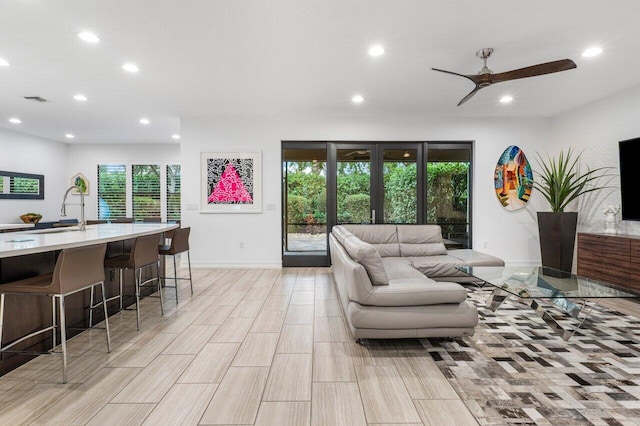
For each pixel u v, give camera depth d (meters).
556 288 2.88
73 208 8.07
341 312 3.46
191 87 4.26
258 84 4.16
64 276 2.13
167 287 4.45
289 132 5.76
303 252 5.92
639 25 2.80
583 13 2.62
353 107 5.19
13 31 2.84
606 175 4.68
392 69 3.70
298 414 1.77
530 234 5.83
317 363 2.35
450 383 2.08
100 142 7.99
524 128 5.79
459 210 5.93
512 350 2.54
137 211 8.16
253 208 5.77
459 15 2.65
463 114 5.62
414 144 5.87
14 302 2.29
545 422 1.70
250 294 4.16
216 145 5.73
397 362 2.36
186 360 2.39
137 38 2.99
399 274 3.36
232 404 1.86
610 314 3.36
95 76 3.87
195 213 5.77
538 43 3.11
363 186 5.90
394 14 2.63
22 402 1.87
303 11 2.59
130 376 2.17
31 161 7.14
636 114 4.23
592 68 3.68
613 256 4.02
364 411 1.80
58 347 2.60
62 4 2.46
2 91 4.39
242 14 2.62
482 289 4.33
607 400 1.89
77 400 1.89
